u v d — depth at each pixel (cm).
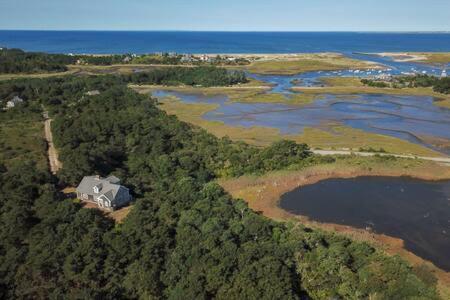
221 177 9975
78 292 4888
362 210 8456
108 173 9162
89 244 5666
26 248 5781
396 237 7450
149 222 6328
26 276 5172
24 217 6359
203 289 4969
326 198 9006
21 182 7688
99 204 7550
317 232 6512
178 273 5306
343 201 8862
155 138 11212
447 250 7025
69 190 8344
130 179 8688
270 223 6638
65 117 13112
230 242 5697
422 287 5222
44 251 5584
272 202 8869
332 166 10400
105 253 5672
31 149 10569
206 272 5166
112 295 5059
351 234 7462
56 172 8925
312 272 5391
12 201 6844
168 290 5191
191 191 7519
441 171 10188
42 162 9656
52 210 6675
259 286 4878
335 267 5372
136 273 5262
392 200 8881
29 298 4928
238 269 5216
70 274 5222
